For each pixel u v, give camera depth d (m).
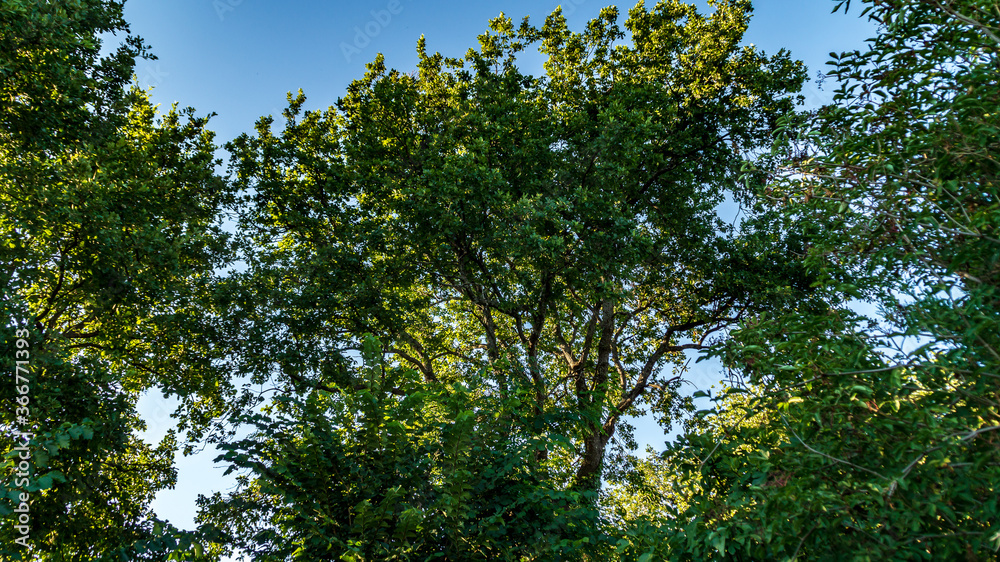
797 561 4.16
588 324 15.77
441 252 13.77
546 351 16.84
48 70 10.17
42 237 10.09
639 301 17.08
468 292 14.89
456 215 12.55
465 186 12.48
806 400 4.09
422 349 16.41
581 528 7.06
